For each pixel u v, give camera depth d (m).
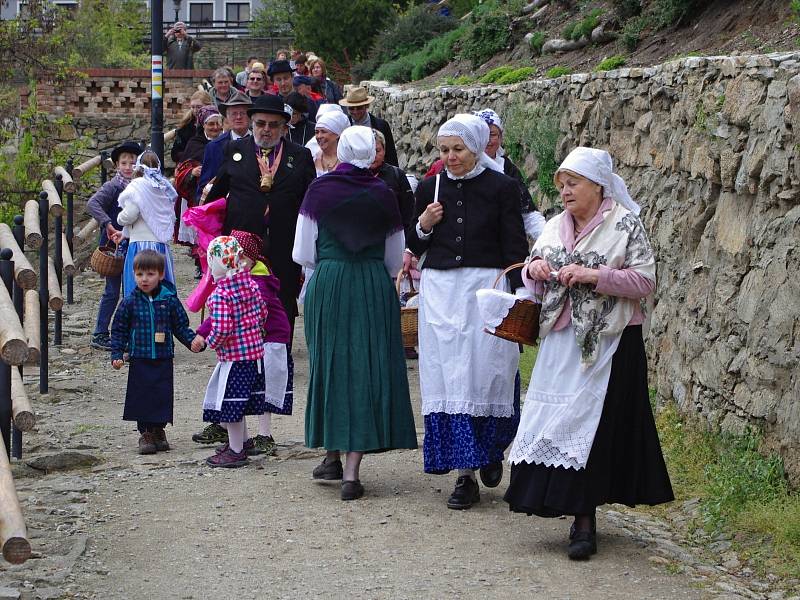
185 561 5.45
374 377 6.43
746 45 9.31
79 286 14.91
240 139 8.61
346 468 6.52
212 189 8.56
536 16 16.66
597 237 5.50
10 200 18.78
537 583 5.16
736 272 7.00
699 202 7.70
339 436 6.39
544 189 11.38
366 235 6.47
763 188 6.74
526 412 5.57
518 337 5.69
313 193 6.54
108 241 11.09
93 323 12.51
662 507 6.41
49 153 19.97
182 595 5.01
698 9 11.15
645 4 12.77
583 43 13.67
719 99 7.41
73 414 8.86
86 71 22.09
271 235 8.41
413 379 9.71
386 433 6.43
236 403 7.12
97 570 5.30
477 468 6.20
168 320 7.55
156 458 7.47
